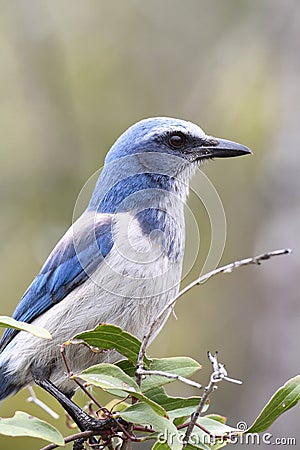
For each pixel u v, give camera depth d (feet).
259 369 46.52
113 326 21.15
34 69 53.42
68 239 30.25
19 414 20.58
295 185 48.39
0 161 52.54
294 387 21.62
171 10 56.08
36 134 52.75
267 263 47.73
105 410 21.74
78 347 28.50
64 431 41.22
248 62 52.60
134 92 55.52
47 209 51.29
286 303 46.70
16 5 53.42
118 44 56.39
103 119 54.75
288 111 50.42
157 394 21.99
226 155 32.42
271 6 52.65
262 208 49.75
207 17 55.83
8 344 30.40
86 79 55.52
